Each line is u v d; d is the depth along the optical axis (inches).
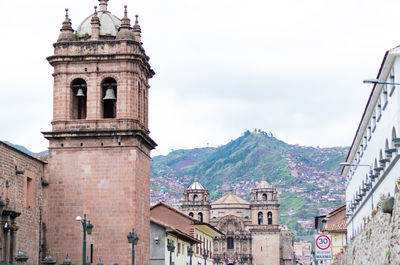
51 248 2805.1
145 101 3056.1
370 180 2856.8
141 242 2883.9
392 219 1817.2
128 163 2815.0
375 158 2669.8
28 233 2684.5
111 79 2898.6
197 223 4490.7
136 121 2854.3
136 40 2942.9
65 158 2849.4
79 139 2849.4
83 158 2837.1
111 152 2829.7
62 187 2834.6
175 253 3917.3
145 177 2974.9
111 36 2950.3
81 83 2910.9
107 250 2778.1
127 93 2851.9
